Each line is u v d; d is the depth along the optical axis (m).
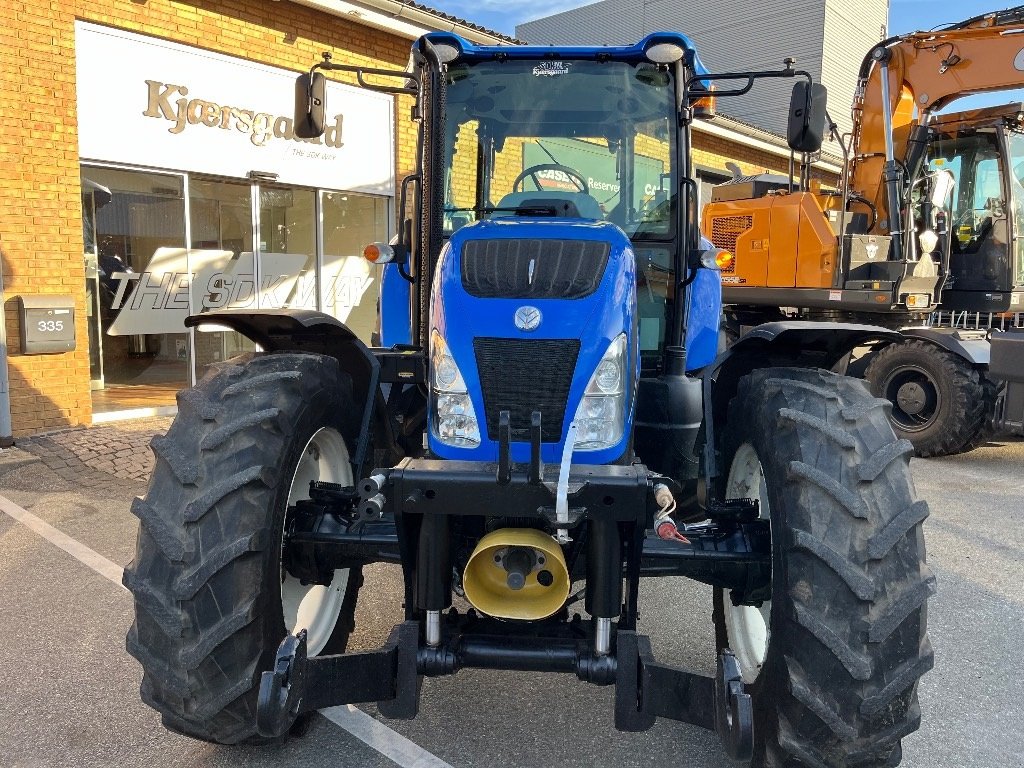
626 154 3.64
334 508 2.74
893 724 2.17
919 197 7.99
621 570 2.35
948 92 7.68
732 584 2.66
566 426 2.52
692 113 3.62
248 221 9.02
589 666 2.32
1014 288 7.93
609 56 3.58
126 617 3.79
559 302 2.58
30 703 3.03
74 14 7.21
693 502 3.37
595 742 2.82
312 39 9.15
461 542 2.55
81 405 7.45
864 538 2.20
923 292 7.68
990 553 4.83
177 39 8.01
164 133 8.08
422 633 2.43
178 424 2.50
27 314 6.95
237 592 2.30
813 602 2.18
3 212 6.86
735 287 9.21
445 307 2.65
